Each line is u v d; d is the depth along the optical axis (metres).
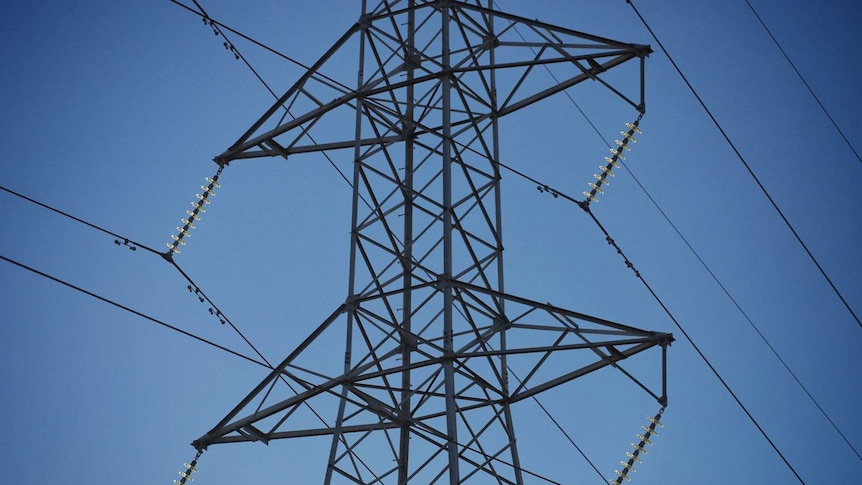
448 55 35.03
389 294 32.50
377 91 35.25
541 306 31.92
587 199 34.03
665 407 31.62
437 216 34.12
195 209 35.78
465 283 31.95
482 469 31.23
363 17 36.34
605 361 31.83
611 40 34.38
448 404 30.47
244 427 33.50
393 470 32.59
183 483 33.44
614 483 32.81
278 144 37.34
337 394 32.25
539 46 36.22
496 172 35.62
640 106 34.22
